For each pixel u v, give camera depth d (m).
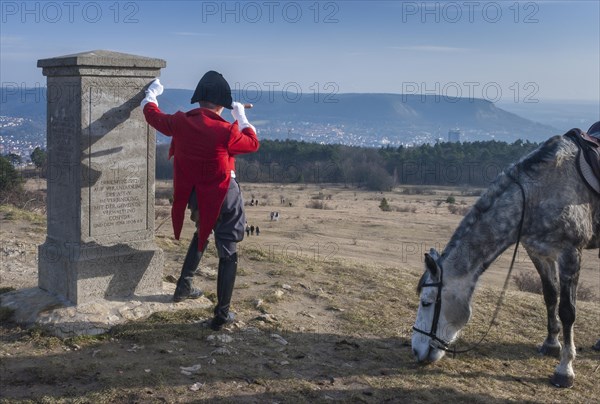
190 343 5.13
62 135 5.55
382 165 63.81
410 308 6.70
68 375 4.37
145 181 5.89
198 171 5.25
